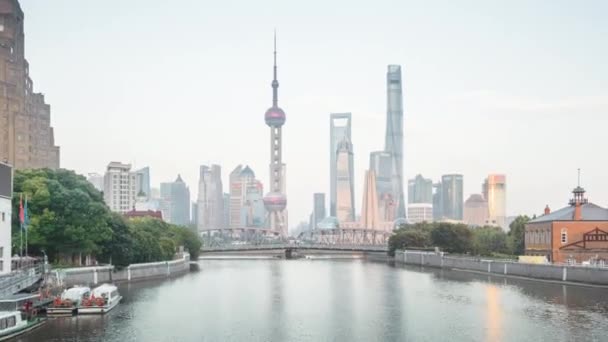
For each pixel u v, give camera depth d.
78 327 95.81
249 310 119.44
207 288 159.75
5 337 85.94
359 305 126.25
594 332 92.50
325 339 91.62
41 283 112.06
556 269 160.50
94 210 144.75
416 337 92.25
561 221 178.88
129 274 170.50
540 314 108.44
